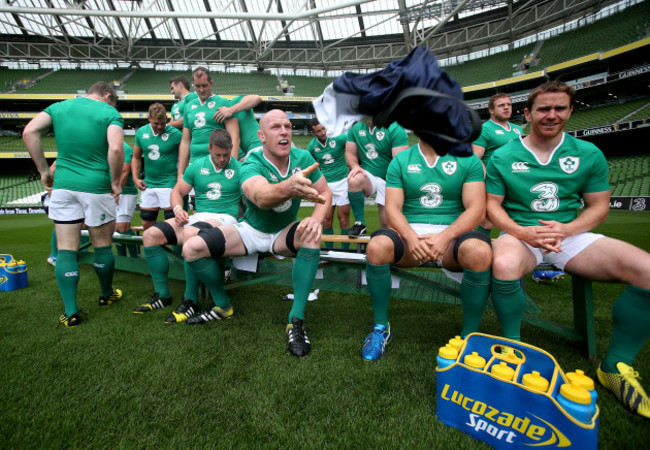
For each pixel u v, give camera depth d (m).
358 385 1.57
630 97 20.48
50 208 2.37
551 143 1.84
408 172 2.11
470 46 26.39
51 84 26.94
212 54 28.36
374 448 1.19
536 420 1.11
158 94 26.41
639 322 1.44
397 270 2.27
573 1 21.73
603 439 1.22
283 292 3.17
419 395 1.49
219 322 2.39
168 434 1.27
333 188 4.34
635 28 19.34
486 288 1.70
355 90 1.32
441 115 1.16
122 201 4.66
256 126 4.15
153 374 1.68
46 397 1.49
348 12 25.19
